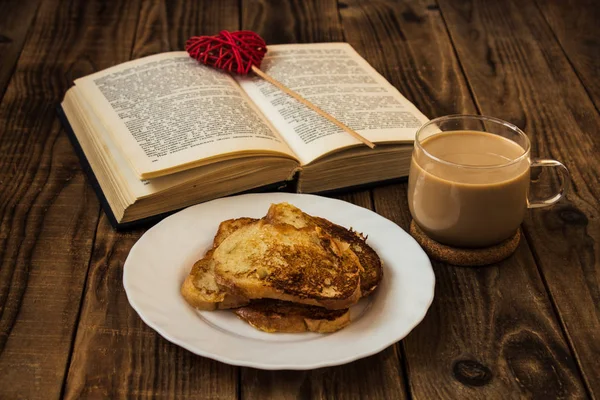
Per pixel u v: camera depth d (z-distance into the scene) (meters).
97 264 0.74
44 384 0.63
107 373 0.64
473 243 0.73
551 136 0.91
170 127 0.81
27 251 0.75
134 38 1.08
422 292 0.68
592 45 1.10
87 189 0.82
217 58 0.92
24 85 0.98
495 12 1.17
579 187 0.84
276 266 0.67
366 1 1.19
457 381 0.64
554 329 0.68
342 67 0.96
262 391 0.63
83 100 0.89
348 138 0.80
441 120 0.75
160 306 0.66
